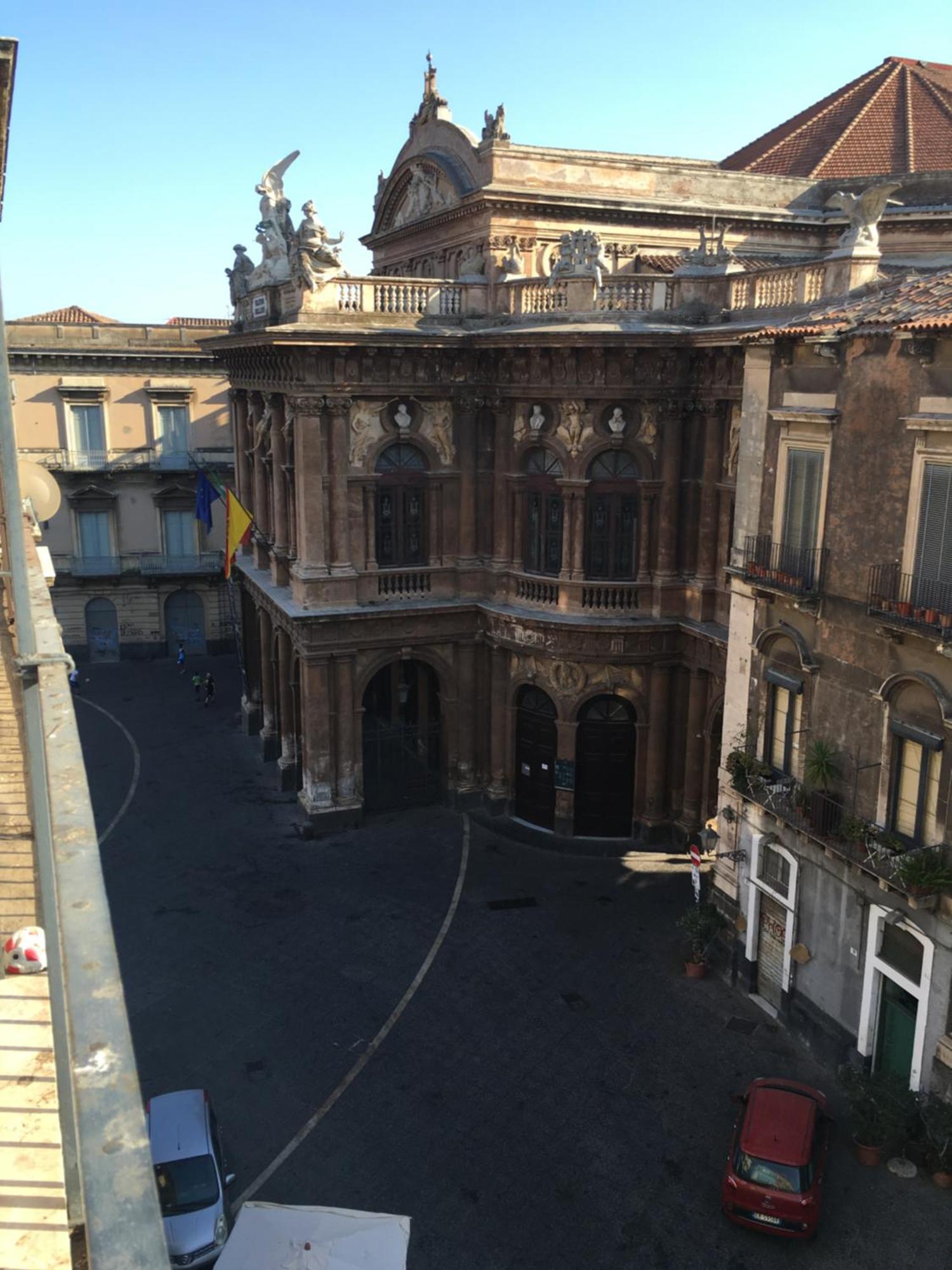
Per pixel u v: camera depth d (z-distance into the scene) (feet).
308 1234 53.11
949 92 157.89
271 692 149.28
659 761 120.57
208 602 208.54
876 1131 70.59
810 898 84.38
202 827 127.95
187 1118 69.00
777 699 88.53
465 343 118.21
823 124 156.76
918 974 73.41
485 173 130.93
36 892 31.76
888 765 74.74
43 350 187.83
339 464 118.11
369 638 123.34
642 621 116.37
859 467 76.23
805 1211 64.28
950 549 68.33
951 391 67.41
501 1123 76.84
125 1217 12.16
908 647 72.23
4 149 47.75
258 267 138.41
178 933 102.83
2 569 47.93
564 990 93.81
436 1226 67.31
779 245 145.89
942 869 68.54
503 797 130.00
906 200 136.26
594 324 111.45
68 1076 19.21
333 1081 81.46
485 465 124.47
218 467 201.98
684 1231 66.85
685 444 114.21
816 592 80.48
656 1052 85.15
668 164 149.38
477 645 128.88
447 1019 89.45
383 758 140.56
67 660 27.81
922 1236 65.82
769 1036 87.30
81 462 194.80
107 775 145.48
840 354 77.66
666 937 102.78
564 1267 64.18
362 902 109.09
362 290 117.29
